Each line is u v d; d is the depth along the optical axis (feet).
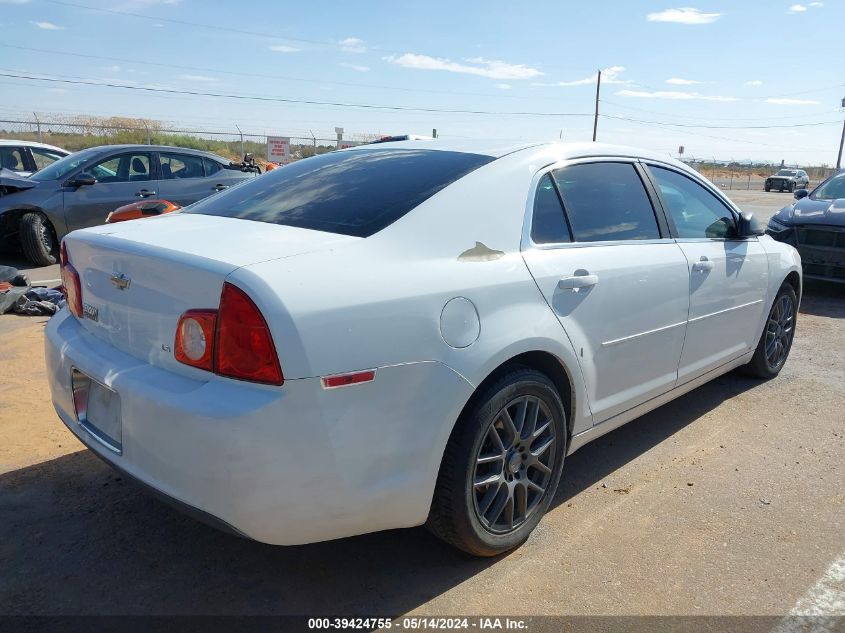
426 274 8.09
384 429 7.56
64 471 11.56
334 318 7.14
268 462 6.91
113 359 8.20
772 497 11.32
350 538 9.90
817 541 10.04
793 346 20.51
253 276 6.99
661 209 12.30
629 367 11.17
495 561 9.41
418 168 9.91
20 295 21.80
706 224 13.56
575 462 12.53
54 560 9.20
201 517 7.30
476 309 8.41
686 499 11.20
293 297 6.99
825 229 26.55
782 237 27.76
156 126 79.61
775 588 8.93
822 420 14.67
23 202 29.58
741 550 9.77
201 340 7.18
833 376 17.63
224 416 6.82
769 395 16.14
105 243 8.50
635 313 11.00
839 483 11.84
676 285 11.91
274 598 8.56
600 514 10.69
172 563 9.21
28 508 10.41
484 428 8.59
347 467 7.34
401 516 8.01
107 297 8.54
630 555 9.60
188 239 8.27
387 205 8.90
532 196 9.93
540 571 9.19
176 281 7.48
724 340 14.02
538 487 9.73
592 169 11.25
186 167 34.53
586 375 10.20
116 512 10.39
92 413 8.63
